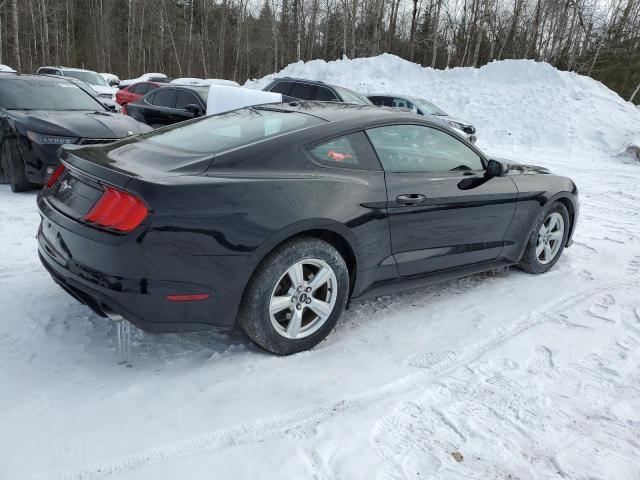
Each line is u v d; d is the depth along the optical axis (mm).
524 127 18328
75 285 2441
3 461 1927
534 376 2754
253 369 2678
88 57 50875
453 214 3477
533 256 4332
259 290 2607
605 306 3760
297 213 2621
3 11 30875
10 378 2465
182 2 51688
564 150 16781
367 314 3471
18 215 5148
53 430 2119
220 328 2588
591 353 3033
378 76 23562
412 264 3338
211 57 50625
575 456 2141
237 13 49875
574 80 20688
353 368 2748
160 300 2365
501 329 3312
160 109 9727
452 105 20391
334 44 40062
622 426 2361
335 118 3127
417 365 2816
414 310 3576
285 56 45281
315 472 1970
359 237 2939
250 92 7324
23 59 40094
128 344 2740
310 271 2867
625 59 32688
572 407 2486
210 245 2406
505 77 21672
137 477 1897
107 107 7051
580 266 4699
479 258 3850
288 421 2271
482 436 2234
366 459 2055
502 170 3656
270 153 2744
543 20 34500
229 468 1969
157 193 2314
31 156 5602
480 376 2730
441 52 37750
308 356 2852
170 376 2578
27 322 3018
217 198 2432
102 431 2133
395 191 3107
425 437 2209
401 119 3332
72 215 2545
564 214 4500
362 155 3064
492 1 31641
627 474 2051
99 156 2770
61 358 2676
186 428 2184
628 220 6805
